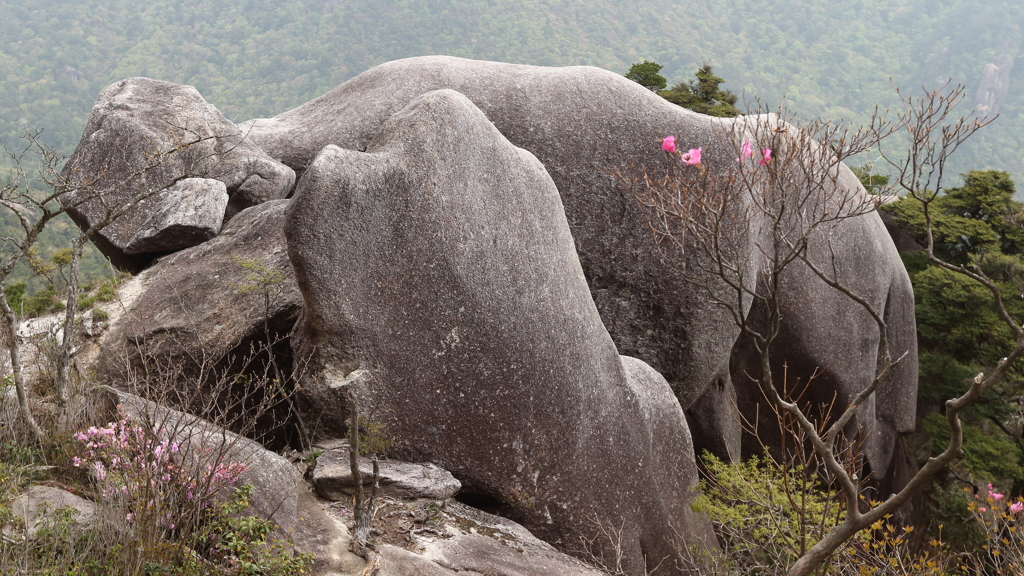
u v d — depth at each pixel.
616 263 7.99
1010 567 5.39
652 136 8.02
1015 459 13.66
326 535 4.15
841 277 10.23
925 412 15.45
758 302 9.63
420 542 4.41
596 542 5.92
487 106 8.12
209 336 5.84
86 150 7.51
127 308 6.32
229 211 7.62
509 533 5.06
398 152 5.43
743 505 6.37
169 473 3.70
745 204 7.85
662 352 8.14
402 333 5.26
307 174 5.09
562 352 5.83
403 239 5.32
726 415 9.50
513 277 5.69
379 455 5.15
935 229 16.42
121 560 3.33
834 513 5.72
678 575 6.56
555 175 7.95
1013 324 3.54
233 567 3.63
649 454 6.47
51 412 4.50
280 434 5.73
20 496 3.71
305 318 5.33
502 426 5.52
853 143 5.74
